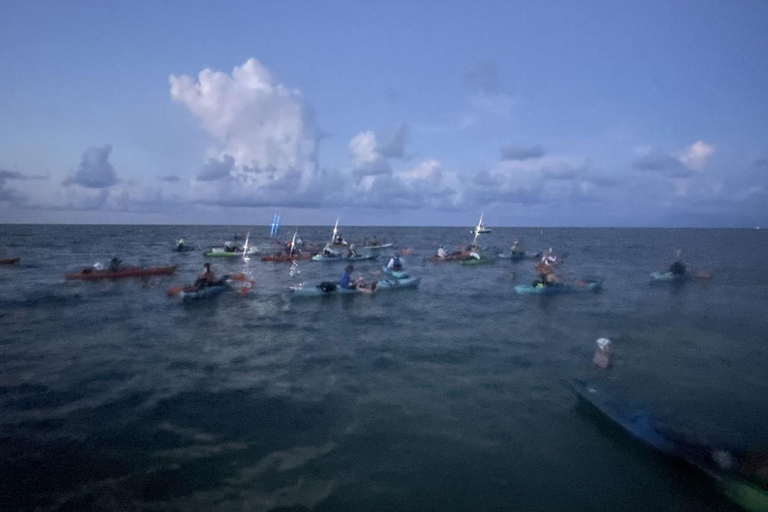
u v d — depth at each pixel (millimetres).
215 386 12625
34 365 14172
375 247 57156
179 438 9820
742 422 10391
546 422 10570
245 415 10898
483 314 21312
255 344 16500
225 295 25297
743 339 17156
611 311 22000
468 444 9641
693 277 32312
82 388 12422
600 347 14422
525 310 22203
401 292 26688
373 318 20547
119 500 7777
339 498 7918
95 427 10258
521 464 8930
